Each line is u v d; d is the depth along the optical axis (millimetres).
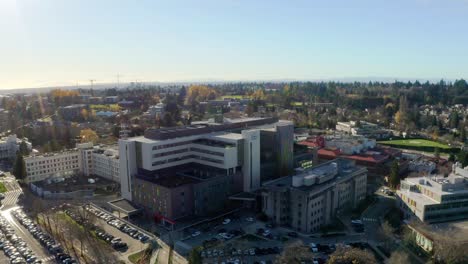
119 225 138000
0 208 162125
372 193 176750
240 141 159875
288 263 104062
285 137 177750
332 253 108500
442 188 141375
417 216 138250
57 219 139750
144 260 112312
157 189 144125
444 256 107125
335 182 144625
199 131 173875
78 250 120812
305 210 131750
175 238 128000
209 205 149750
